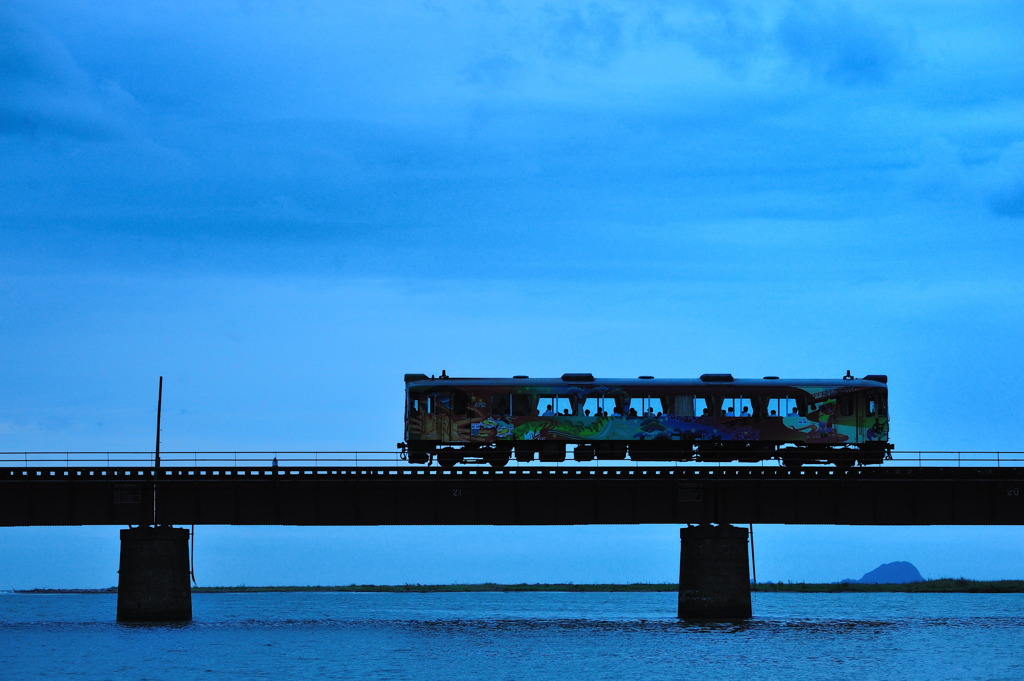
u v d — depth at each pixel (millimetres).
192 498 66375
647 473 66750
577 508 66562
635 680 52188
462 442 69438
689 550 67812
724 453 69688
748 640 64688
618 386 69875
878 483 66562
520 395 69750
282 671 55094
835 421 69875
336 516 65750
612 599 141000
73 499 65750
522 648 64312
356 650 63594
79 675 53375
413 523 65688
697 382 70125
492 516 65938
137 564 66625
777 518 66875
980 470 66312
